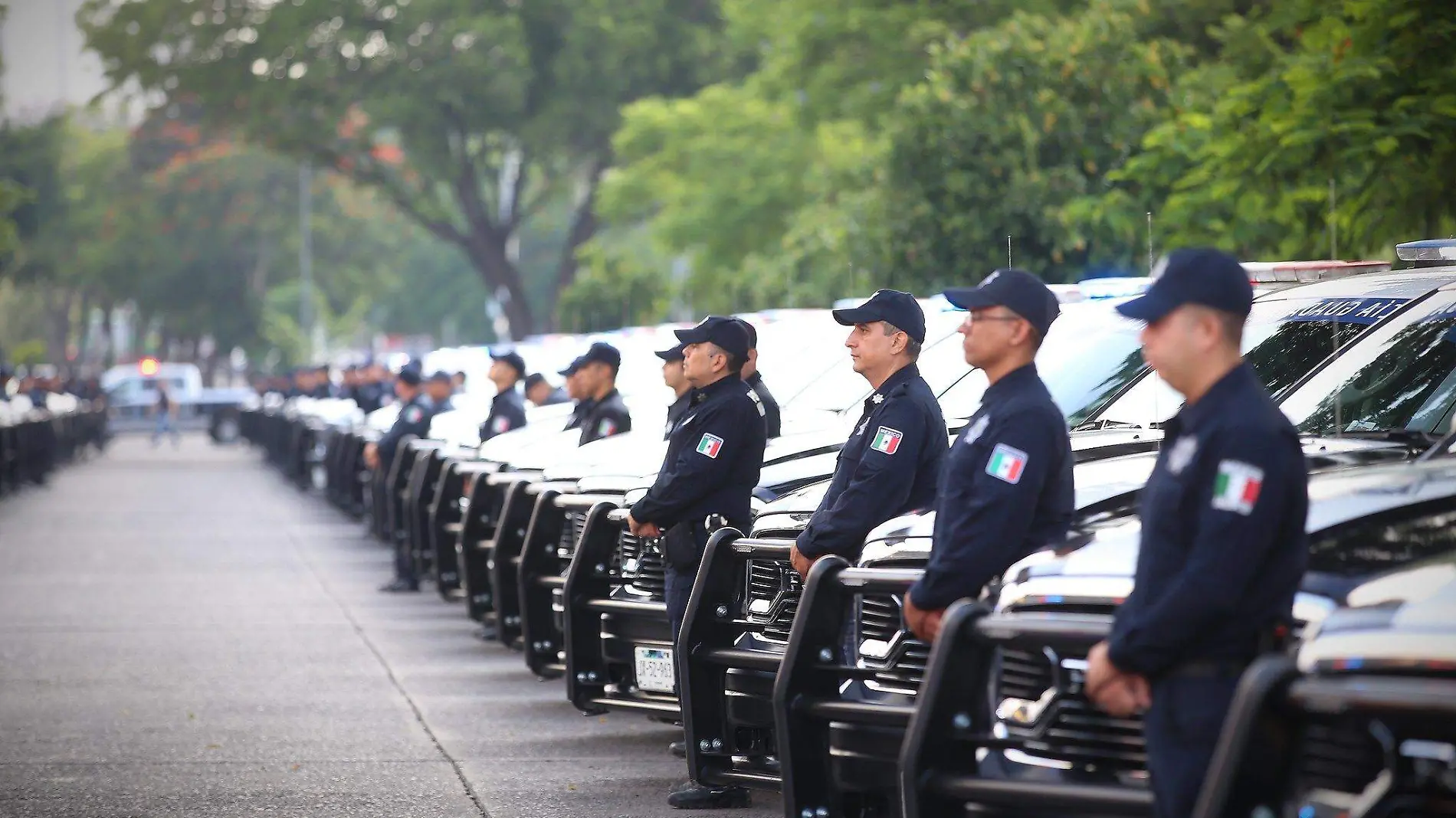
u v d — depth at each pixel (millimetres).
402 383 27766
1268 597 6789
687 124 62156
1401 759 6016
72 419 66250
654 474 14758
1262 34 24250
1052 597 7926
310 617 23062
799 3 50438
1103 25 29938
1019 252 28641
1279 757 6098
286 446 56031
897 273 29984
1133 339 13523
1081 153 28812
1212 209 23000
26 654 19719
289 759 14039
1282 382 11805
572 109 81062
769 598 11305
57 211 126938
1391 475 8352
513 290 89062
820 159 51812
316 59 80000
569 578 13633
